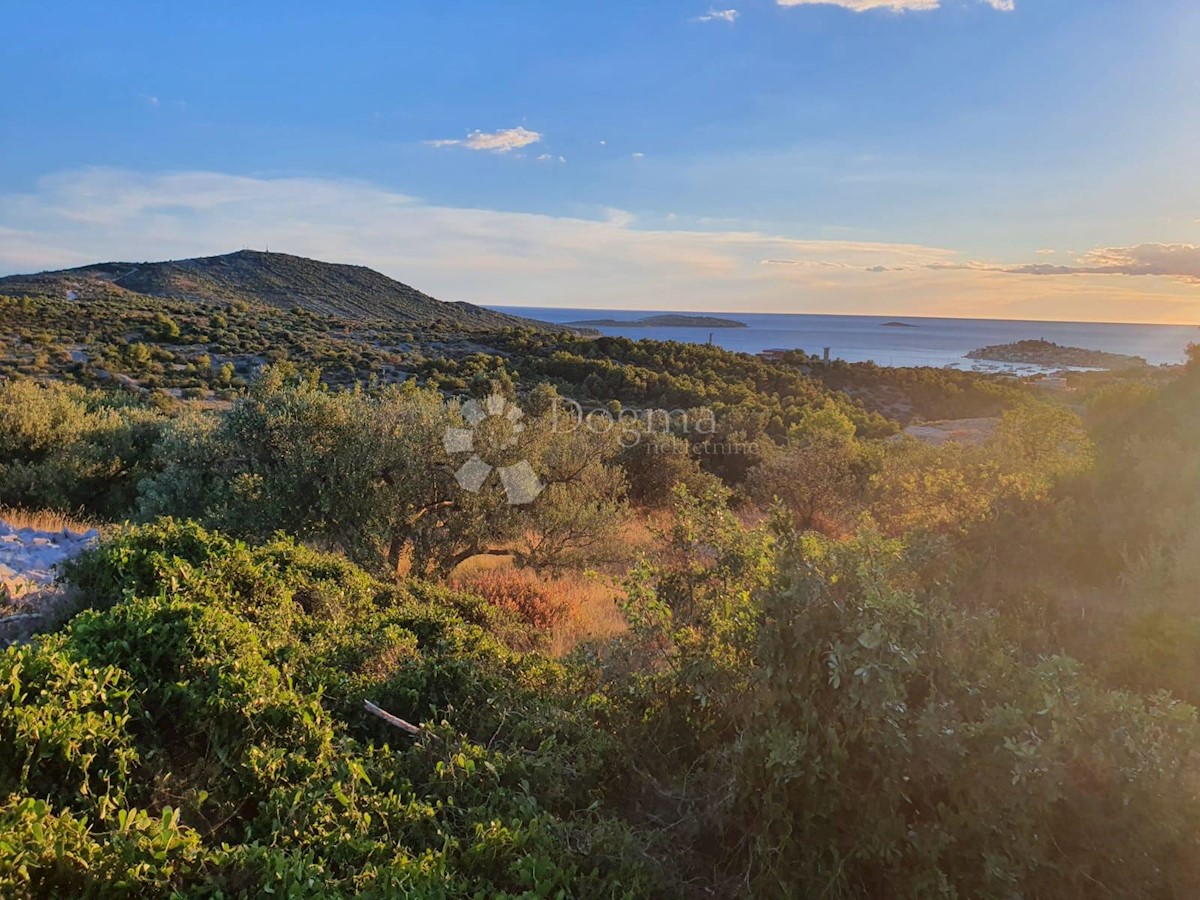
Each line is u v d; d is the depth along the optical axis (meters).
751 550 4.18
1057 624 4.70
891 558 3.39
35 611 4.86
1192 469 5.50
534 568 10.38
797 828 2.81
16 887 2.06
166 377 43.88
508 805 3.25
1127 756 2.57
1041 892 2.51
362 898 2.37
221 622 4.14
